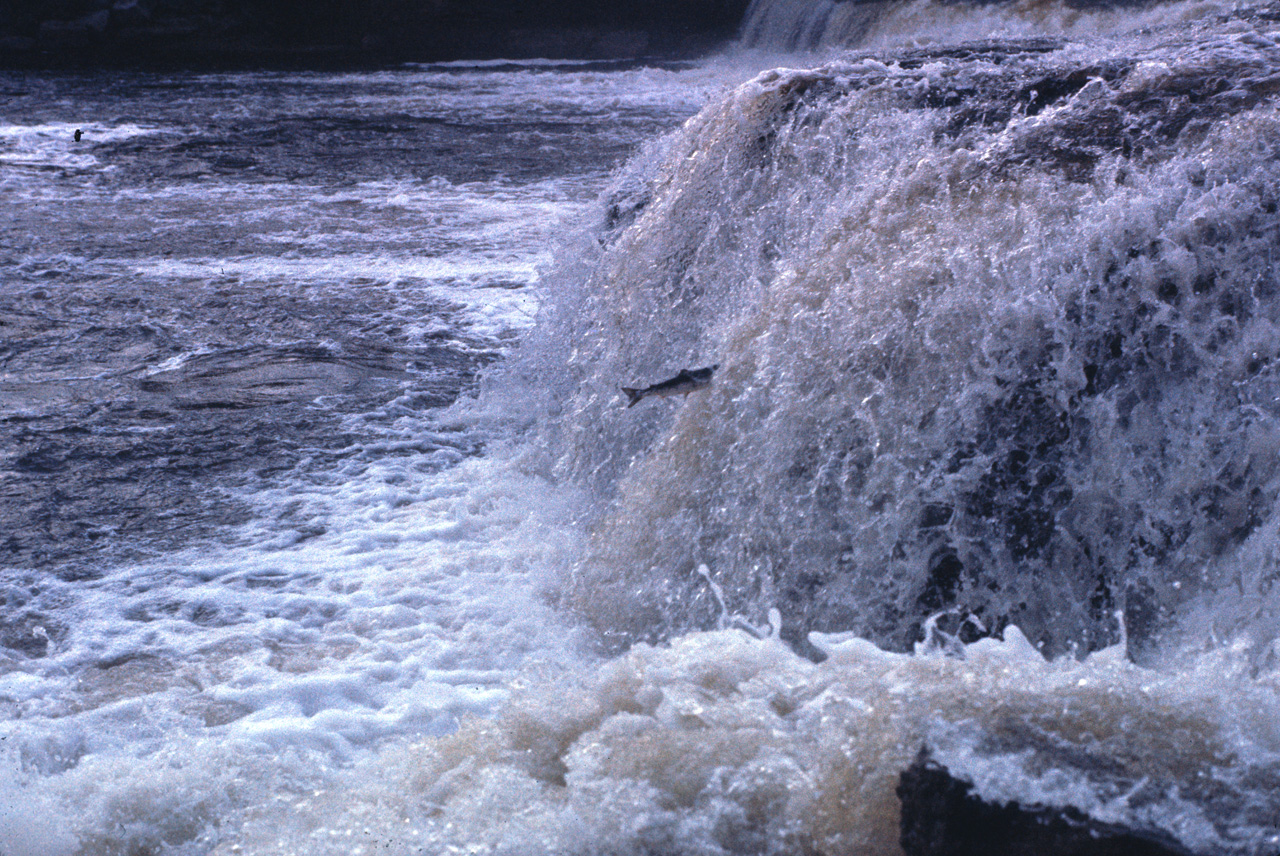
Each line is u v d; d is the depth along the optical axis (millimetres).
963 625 4203
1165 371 4168
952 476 4262
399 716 3992
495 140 19641
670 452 5047
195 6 37625
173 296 10383
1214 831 2408
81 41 36812
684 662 3523
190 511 5941
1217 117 4840
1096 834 2348
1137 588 4074
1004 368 4293
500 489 6141
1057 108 5340
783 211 6184
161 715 4039
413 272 11203
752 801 2861
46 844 3262
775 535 4555
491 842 2889
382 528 5684
